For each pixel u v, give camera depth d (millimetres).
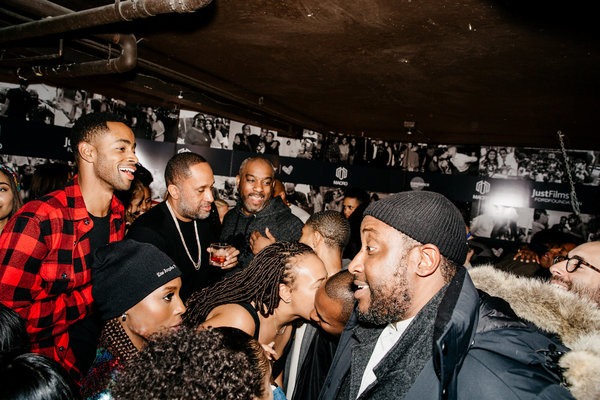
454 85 3756
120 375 731
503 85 3609
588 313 1000
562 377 777
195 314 1453
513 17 2283
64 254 1733
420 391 871
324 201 6898
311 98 4828
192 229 2406
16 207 2234
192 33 2979
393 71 3523
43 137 4723
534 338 852
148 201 3189
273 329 1468
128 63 2885
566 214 6199
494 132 5930
